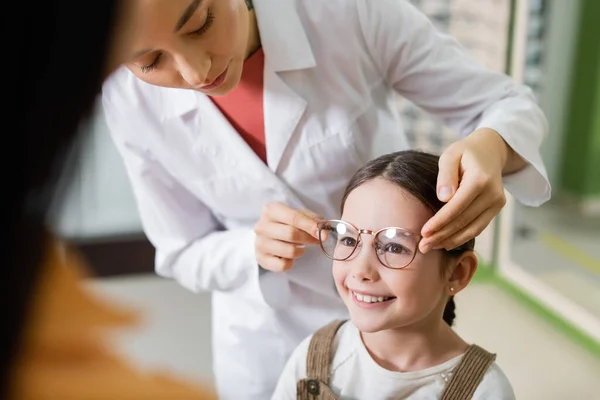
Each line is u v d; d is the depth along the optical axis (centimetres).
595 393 206
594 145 328
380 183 88
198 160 110
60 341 33
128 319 35
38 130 26
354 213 89
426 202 86
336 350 96
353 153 107
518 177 101
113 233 291
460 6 257
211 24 81
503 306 262
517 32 253
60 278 33
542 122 106
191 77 81
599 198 337
